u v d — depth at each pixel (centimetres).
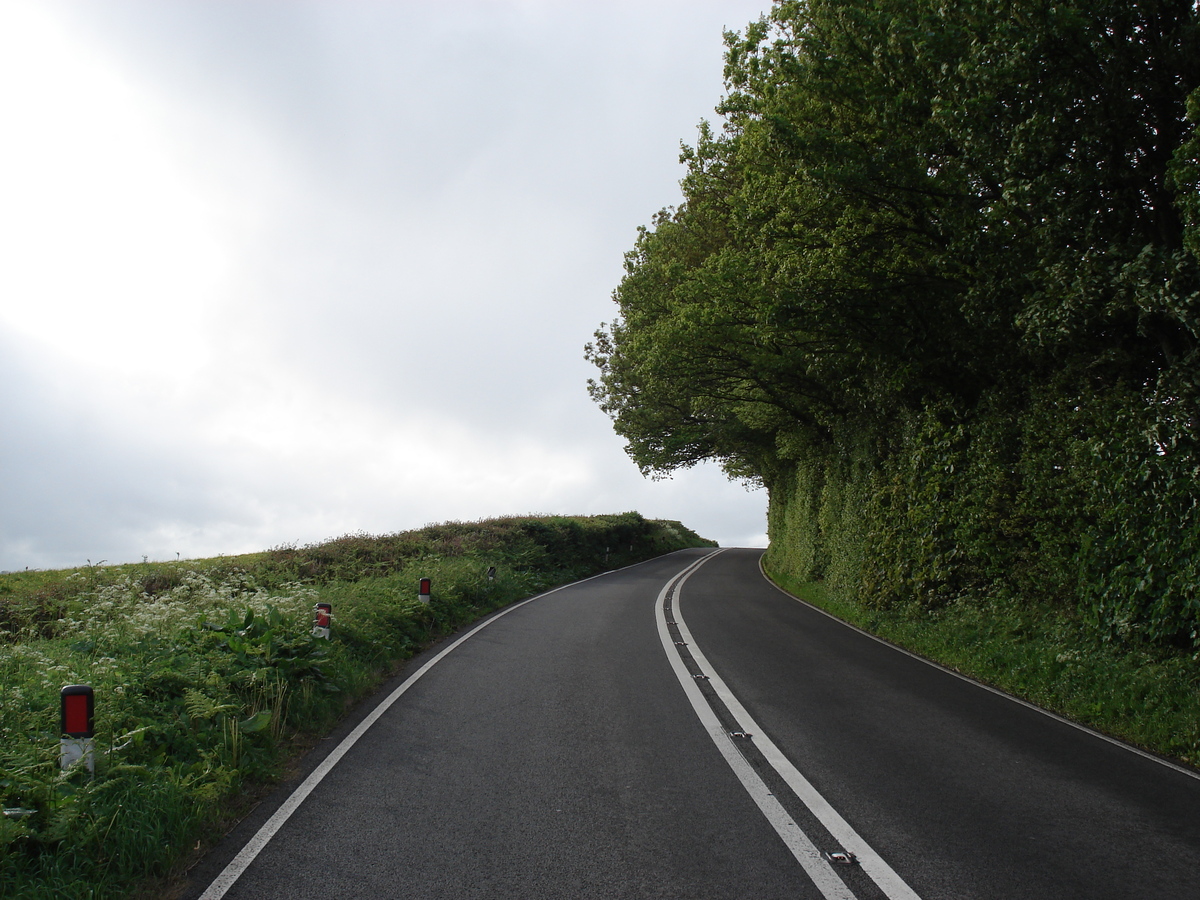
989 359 1225
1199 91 678
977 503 1215
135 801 457
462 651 1112
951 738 669
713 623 1438
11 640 1040
